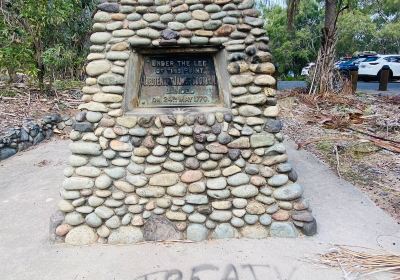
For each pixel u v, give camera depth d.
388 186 3.92
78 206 2.86
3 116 6.27
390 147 4.82
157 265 2.55
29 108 6.98
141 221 2.85
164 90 3.01
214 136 2.86
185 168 2.88
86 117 2.84
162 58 2.98
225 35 2.84
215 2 2.83
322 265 2.54
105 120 2.83
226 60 2.87
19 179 4.41
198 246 2.77
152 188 2.86
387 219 3.23
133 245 2.80
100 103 2.83
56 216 2.91
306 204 2.97
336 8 8.89
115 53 2.81
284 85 13.30
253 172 2.90
